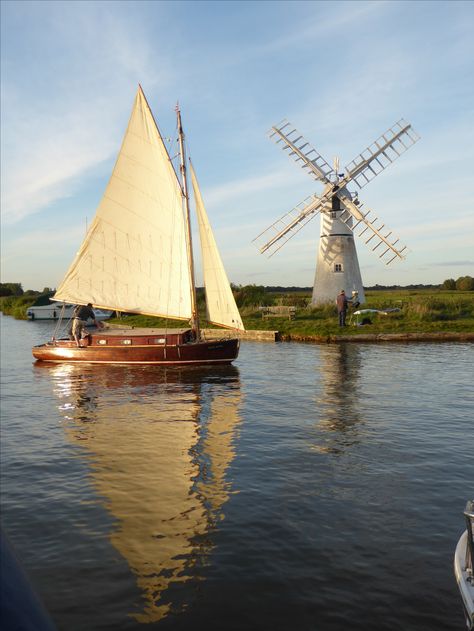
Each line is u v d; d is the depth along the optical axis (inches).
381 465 456.4
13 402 765.9
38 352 1197.1
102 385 898.1
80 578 287.9
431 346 1263.5
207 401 740.0
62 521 358.9
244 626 245.3
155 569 295.6
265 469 452.8
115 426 614.2
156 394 804.6
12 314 3703.3
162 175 1098.7
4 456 504.7
